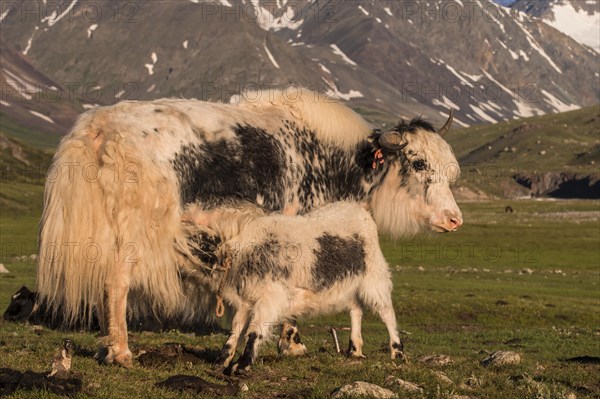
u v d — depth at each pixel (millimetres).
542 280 44750
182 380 9383
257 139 12203
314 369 11156
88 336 15898
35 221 90750
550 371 11836
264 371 10883
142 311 11766
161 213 10758
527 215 124938
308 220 11516
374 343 18797
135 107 11312
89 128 10906
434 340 20703
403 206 13570
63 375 9336
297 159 12766
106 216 10508
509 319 28969
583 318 29250
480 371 11539
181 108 11688
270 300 10891
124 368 10422
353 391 9148
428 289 35656
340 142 13367
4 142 152250
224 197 11516
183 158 11148
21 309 19922
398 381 9789
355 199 13570
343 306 11883
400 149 13211
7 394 8438
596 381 11133
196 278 11219
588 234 84312
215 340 15688
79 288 10547
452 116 13875
